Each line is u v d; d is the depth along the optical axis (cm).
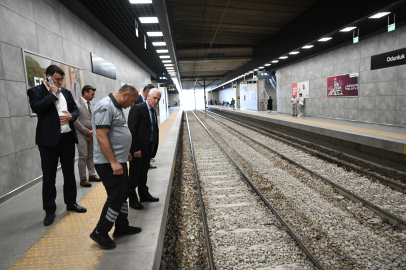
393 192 469
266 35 1531
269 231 345
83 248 227
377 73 1072
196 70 2819
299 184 525
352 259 282
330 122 1222
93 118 214
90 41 766
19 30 426
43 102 256
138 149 303
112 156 213
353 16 798
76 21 669
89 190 384
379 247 304
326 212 397
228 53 1933
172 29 1060
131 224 277
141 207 319
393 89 996
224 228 359
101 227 221
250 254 296
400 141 658
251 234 339
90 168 427
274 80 2859
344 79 1289
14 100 404
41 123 266
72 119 287
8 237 248
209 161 752
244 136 1201
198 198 474
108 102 215
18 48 421
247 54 1958
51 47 534
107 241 225
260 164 693
